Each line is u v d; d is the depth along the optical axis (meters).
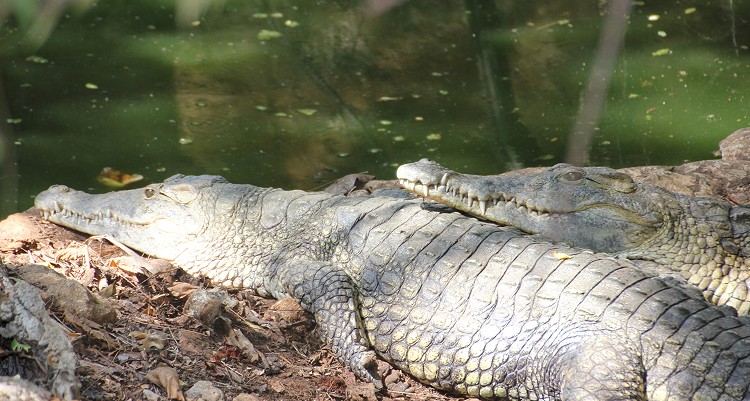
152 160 16.88
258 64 21.09
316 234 9.59
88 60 20.77
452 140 18.00
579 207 9.70
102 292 8.59
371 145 17.72
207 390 7.11
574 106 19.30
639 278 7.77
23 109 18.34
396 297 8.59
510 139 17.95
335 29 23.14
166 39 22.20
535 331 7.67
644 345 7.11
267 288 9.75
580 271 7.87
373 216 9.39
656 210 9.82
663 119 18.53
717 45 22.02
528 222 9.84
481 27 23.25
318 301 8.80
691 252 9.80
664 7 24.14
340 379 8.14
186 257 10.19
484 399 8.05
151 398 6.81
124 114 18.48
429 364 8.23
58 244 10.03
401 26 23.36
